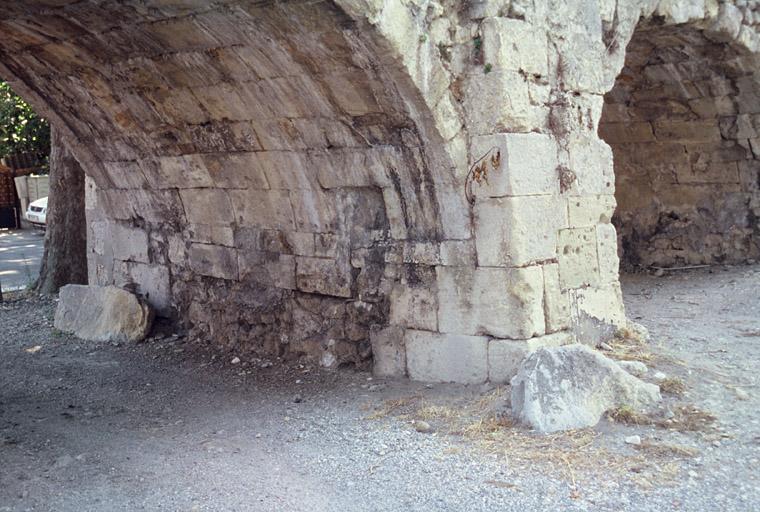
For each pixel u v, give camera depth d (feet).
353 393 22.49
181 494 16.25
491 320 21.11
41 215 84.07
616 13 24.39
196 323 30.32
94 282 35.96
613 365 19.35
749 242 37.93
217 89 23.82
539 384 18.80
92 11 21.95
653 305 31.86
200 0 19.79
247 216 27.25
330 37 19.24
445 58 20.72
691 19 29.07
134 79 25.61
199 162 27.43
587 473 16.08
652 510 14.49
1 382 26.22
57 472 17.65
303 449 18.71
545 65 21.76
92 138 30.73
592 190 23.40
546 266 21.68
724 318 28.86
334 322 24.99
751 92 35.04
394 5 18.78
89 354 29.71
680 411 18.95
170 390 24.68
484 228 21.04
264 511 15.30
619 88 37.73
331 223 24.58
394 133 21.24
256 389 24.07
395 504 15.37
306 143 23.52
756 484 15.29
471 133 20.95
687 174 39.14
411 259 22.68
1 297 41.06
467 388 21.44
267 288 27.14
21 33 24.49
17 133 80.94
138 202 31.83
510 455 17.15
